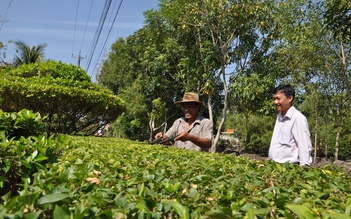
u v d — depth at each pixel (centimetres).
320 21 1145
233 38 1395
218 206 169
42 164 329
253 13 1282
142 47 1841
